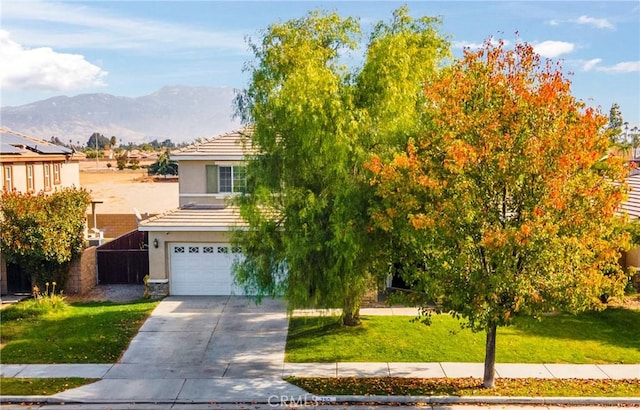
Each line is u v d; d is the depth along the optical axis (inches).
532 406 544.1
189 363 649.0
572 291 494.9
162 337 729.6
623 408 539.2
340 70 667.4
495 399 550.9
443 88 533.0
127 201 2031.3
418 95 654.5
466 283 517.0
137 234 1056.2
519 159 498.6
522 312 542.9
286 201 653.9
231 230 754.8
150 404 550.0
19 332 743.7
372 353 669.9
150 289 912.9
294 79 616.4
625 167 531.2
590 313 795.4
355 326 749.9
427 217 496.7
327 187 645.3
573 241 482.6
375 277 663.1
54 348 689.6
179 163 1022.4
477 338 713.6
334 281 643.5
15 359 658.8
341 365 638.5
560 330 736.3
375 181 552.1
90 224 1561.3
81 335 731.4
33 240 902.4
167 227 901.8
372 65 645.3
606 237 548.1
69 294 960.3
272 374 616.4
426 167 524.1
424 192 521.7
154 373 621.6
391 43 642.2
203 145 1036.5
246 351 682.2
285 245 656.4
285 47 660.1
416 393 562.9
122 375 617.0
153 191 2423.7
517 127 506.0
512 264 497.4
